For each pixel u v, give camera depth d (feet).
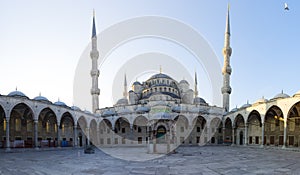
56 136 180.55
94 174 55.42
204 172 57.67
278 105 142.10
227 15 225.76
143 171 59.16
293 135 154.10
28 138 156.56
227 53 219.82
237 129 208.95
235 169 62.54
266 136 177.78
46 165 71.20
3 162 79.10
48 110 166.81
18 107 151.33
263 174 55.11
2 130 142.20
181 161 80.94
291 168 64.59
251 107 169.78
